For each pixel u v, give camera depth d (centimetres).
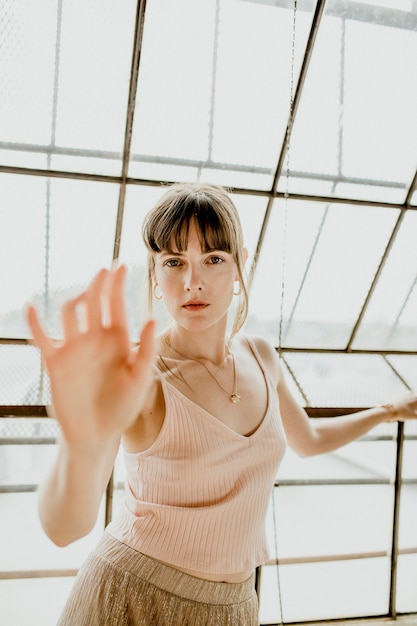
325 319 635
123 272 61
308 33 425
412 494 442
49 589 343
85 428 61
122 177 489
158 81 477
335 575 392
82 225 542
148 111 485
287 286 612
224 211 96
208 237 94
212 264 97
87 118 471
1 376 426
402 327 648
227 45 477
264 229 544
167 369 99
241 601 101
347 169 539
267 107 502
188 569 95
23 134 472
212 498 96
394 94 525
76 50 455
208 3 455
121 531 99
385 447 720
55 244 561
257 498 101
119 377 61
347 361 621
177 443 95
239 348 114
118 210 507
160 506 95
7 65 458
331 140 527
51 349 59
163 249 96
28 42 454
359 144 534
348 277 614
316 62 498
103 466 66
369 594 363
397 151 540
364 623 337
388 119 532
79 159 482
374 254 601
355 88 517
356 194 551
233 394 102
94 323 60
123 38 451
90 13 443
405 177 548
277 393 117
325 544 455
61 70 461
